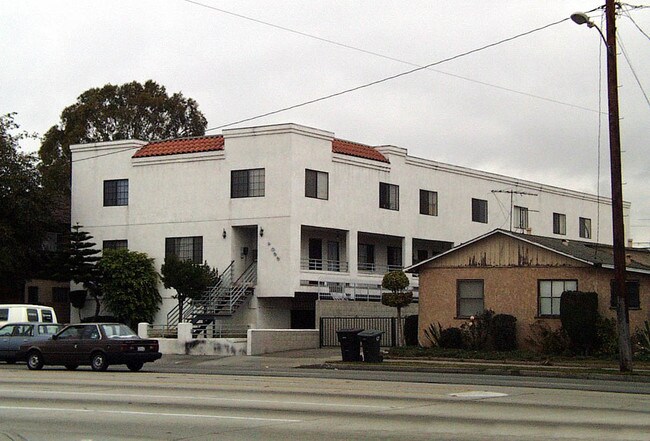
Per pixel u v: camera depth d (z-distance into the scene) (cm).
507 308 3800
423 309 4009
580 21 2883
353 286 5028
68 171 6750
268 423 1516
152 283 4988
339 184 5003
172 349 4097
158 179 5075
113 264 4888
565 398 1966
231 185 4859
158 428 1470
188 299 4766
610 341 3500
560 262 3694
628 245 6812
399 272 4334
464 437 1362
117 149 5225
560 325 3669
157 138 7112
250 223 4784
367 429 1447
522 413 1658
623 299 2916
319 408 1719
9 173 4941
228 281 4788
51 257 5053
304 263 4875
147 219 5091
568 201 6862
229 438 1365
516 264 3797
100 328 2959
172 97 7269
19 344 3356
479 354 3562
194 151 4978
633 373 2853
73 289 5303
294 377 2622
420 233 5541
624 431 1427
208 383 2323
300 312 4972
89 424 1523
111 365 3222
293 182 4700
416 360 3547
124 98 7212
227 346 3991
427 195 5644
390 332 4431
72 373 2791
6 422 1555
